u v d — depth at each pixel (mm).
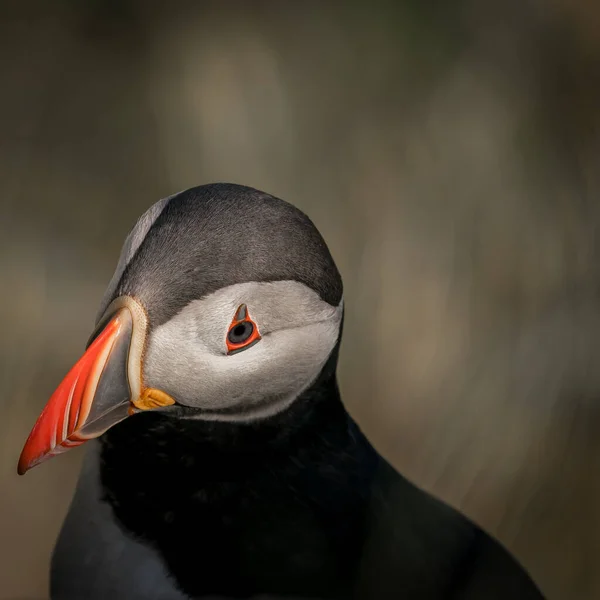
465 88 3586
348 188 3514
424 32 3631
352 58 3617
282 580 2627
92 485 2643
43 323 3266
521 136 3529
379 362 3352
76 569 2633
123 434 2639
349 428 2650
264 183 3494
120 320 2613
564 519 3096
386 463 2666
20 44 3600
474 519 3143
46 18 3621
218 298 2615
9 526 3055
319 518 2635
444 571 2645
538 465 3170
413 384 3332
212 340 2617
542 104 3553
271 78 3566
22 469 2613
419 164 3533
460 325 3371
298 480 2637
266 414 2637
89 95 3584
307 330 2627
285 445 2639
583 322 3309
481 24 3627
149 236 2619
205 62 3566
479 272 3422
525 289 3391
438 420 3289
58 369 3219
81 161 3520
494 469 3197
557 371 3266
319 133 3553
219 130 3512
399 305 3398
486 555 2658
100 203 3471
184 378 2619
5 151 3492
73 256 3385
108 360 2613
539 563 3053
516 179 3496
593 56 3572
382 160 3531
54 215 3439
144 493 2637
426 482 3223
